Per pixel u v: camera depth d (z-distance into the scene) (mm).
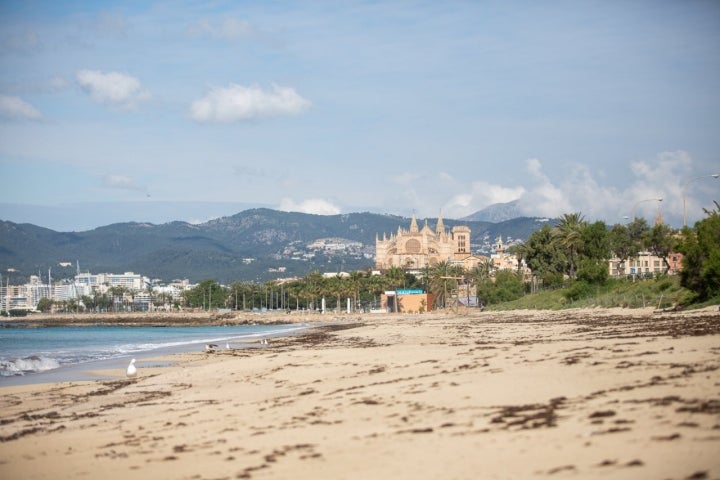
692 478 16016
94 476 22156
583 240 173250
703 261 89688
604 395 25984
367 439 23438
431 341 72125
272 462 21609
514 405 26250
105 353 90500
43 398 43656
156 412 34719
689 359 33438
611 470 17109
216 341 120000
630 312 104812
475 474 18000
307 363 54562
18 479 22562
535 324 94375
